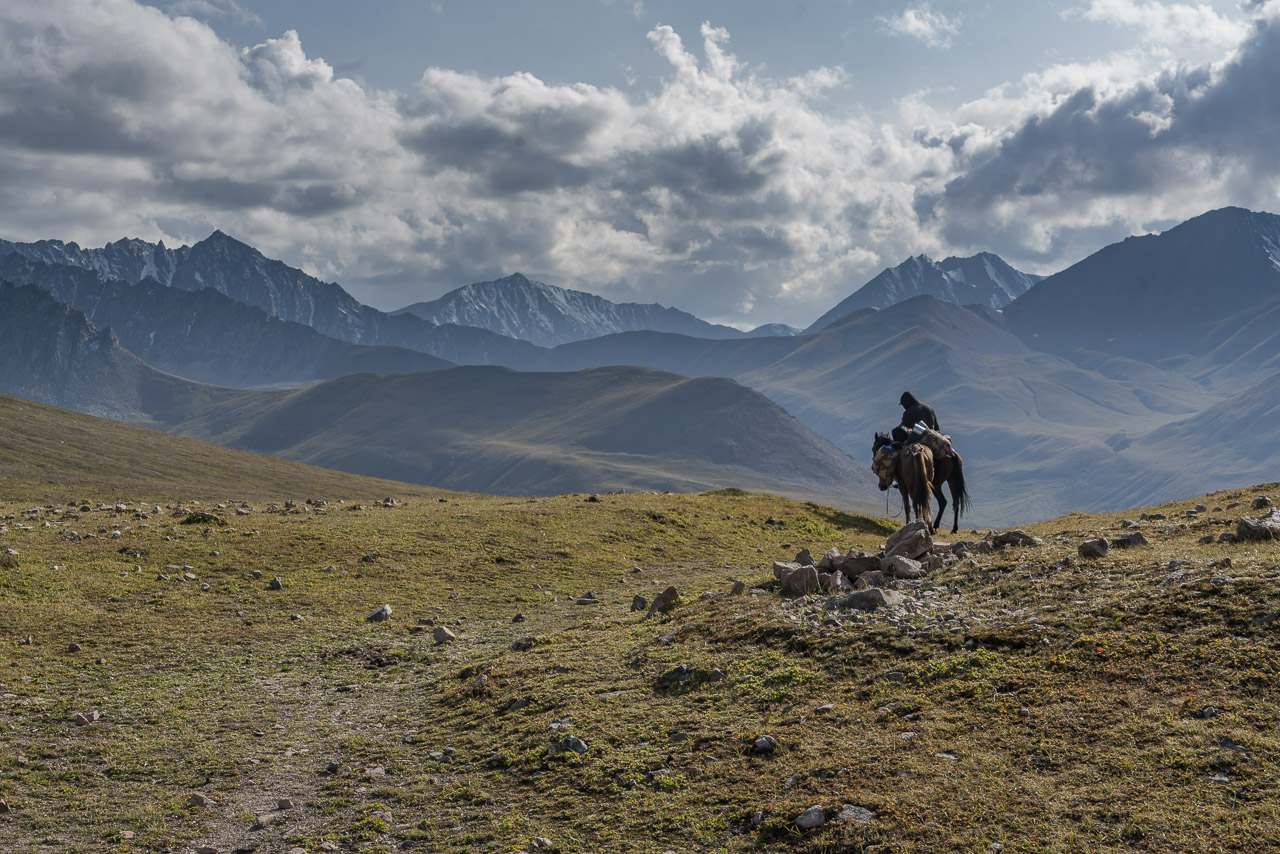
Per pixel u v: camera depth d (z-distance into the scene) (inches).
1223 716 432.8
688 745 530.6
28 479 4685.0
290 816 496.7
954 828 388.2
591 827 450.9
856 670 588.1
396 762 580.4
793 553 1439.5
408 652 861.2
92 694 724.0
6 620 900.6
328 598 1061.8
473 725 636.1
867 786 436.8
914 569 808.3
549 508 1668.3
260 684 765.9
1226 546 710.5
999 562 777.6
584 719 596.7
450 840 454.0
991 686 518.6
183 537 1306.6
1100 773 411.2
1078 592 642.2
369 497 6756.9
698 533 1561.3
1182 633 527.8
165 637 891.4
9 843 465.4
